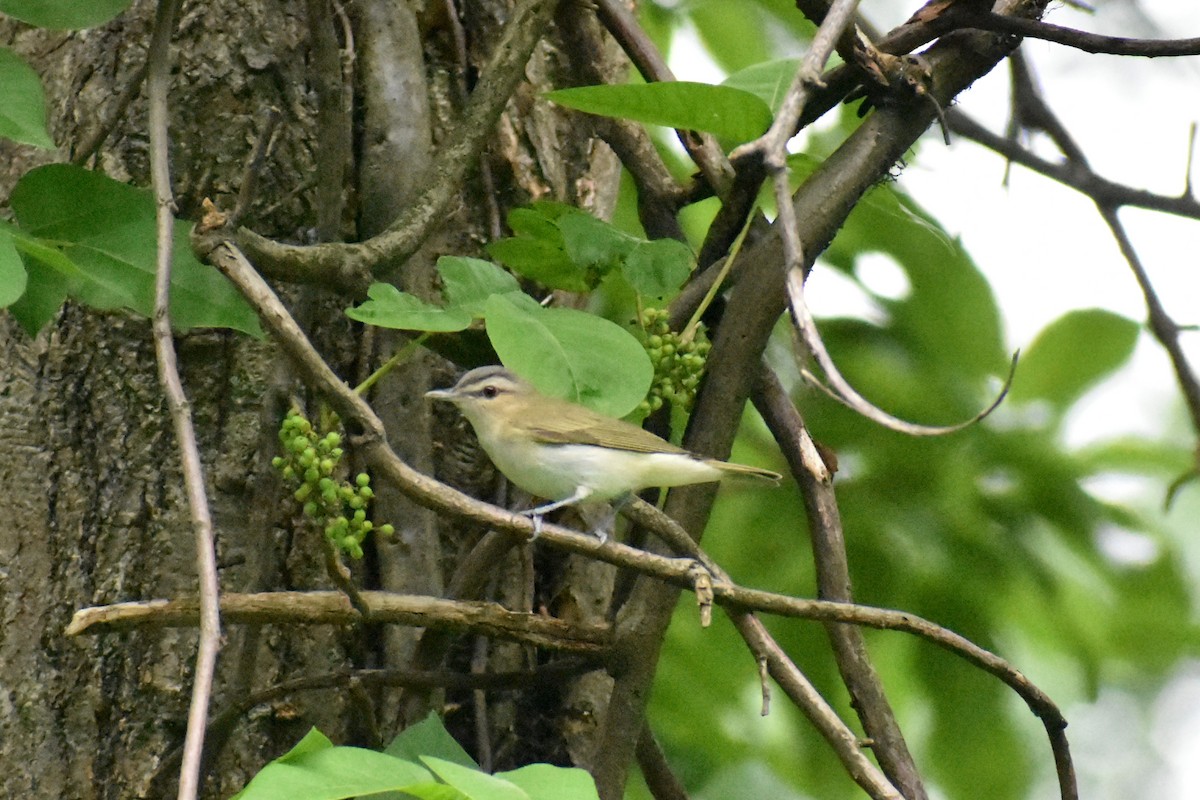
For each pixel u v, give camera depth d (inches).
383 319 213.2
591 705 291.1
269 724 257.4
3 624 258.7
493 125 255.4
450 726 277.4
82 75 281.7
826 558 276.2
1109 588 397.4
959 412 401.7
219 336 269.9
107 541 260.7
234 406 267.7
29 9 223.6
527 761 285.3
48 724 253.9
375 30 295.9
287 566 263.1
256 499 251.1
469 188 307.3
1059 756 245.9
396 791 172.6
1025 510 390.6
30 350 269.6
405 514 270.5
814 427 401.4
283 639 262.4
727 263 264.8
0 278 186.1
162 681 254.8
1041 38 273.3
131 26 282.4
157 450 264.4
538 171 318.3
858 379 414.0
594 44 325.1
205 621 185.3
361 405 205.5
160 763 250.8
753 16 485.7
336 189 251.1
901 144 276.1
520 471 290.8
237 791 252.7
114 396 266.2
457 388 289.4
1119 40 264.4
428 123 294.0
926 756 375.9
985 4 274.1
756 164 206.5
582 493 288.5
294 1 291.0
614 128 326.3
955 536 382.3
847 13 210.4
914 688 374.6
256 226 275.6
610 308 410.0
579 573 297.6
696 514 273.0
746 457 423.2
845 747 230.1
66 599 259.1
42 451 265.4
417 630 271.1
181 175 275.9
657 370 252.7
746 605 232.7
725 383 267.3
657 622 247.4
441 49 309.7
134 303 225.8
